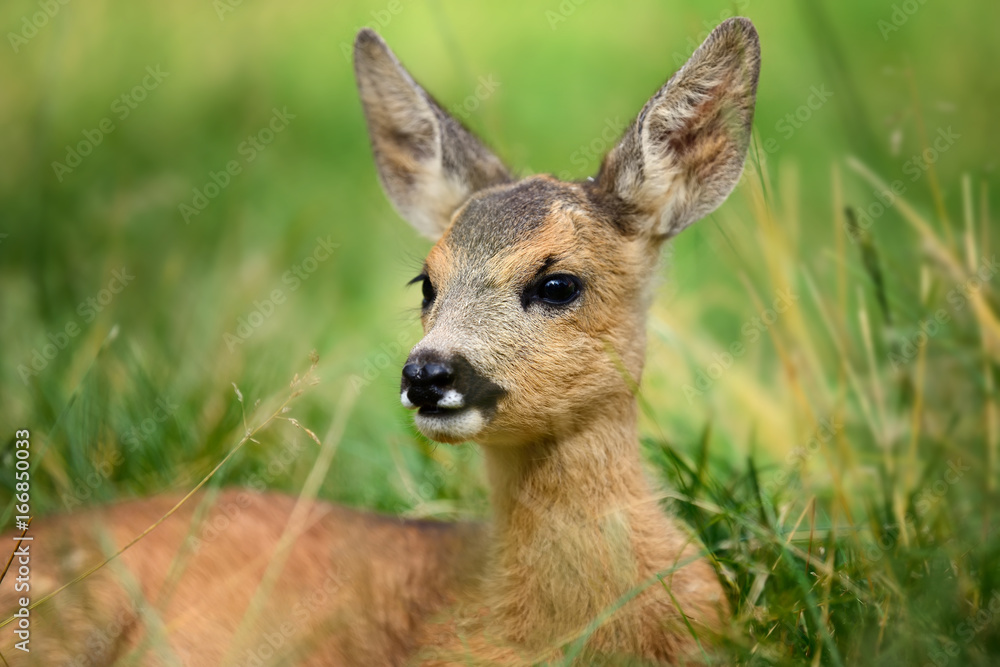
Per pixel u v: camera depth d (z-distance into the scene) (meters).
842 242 11.34
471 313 8.80
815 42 15.51
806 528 9.52
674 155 9.67
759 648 8.08
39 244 14.48
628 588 8.67
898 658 7.72
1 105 17.56
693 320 13.70
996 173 14.44
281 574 9.17
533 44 21.45
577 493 8.94
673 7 21.22
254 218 16.92
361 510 10.12
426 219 10.95
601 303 9.08
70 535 9.20
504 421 8.75
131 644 8.78
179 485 10.75
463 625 8.98
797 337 11.08
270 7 21.05
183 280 14.95
